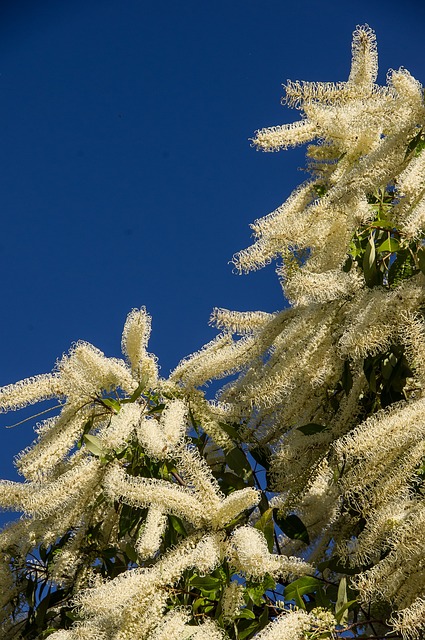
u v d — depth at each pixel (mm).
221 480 7816
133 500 6406
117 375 7695
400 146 6949
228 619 6152
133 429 7141
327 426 7414
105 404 7758
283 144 7844
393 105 7188
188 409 7812
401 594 5801
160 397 7855
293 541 7809
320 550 7504
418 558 5781
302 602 6238
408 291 6598
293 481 7359
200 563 5988
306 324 7375
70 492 7262
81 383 7684
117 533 8023
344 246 7184
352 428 7344
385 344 6859
